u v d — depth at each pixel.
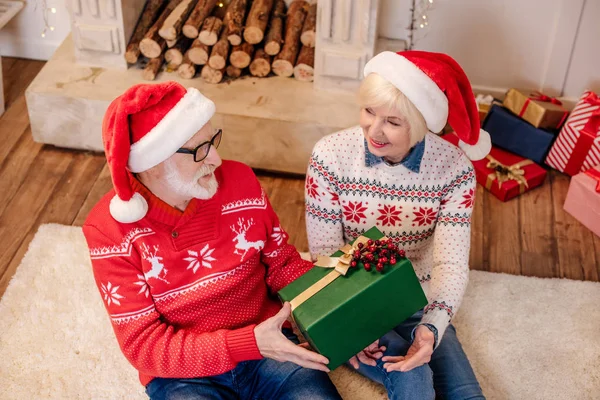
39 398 2.12
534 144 2.93
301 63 2.91
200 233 1.75
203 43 2.88
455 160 1.88
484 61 3.10
